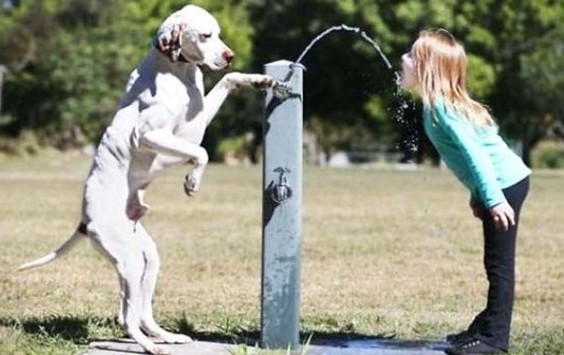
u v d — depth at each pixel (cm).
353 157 5653
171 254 1472
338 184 3316
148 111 751
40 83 4938
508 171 743
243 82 763
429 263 1414
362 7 5075
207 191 2884
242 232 1802
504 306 754
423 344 820
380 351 785
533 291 1186
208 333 859
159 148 747
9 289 1134
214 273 1293
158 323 904
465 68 750
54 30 4972
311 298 1111
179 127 762
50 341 803
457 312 1030
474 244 1647
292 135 756
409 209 2347
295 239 765
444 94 741
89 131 5050
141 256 771
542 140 5678
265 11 5462
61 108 4978
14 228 1811
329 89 5500
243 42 5322
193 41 745
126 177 764
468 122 734
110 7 5122
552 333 897
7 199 2483
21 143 4909
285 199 759
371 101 5259
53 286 1159
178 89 754
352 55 5300
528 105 5288
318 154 5666
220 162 5447
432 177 3788
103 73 5006
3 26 4903
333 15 5266
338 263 1405
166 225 1908
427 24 5025
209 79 3166
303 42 5403
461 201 2612
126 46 5069
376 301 1098
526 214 2241
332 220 2052
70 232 1753
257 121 5425
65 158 4706
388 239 1708
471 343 760
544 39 5153
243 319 938
